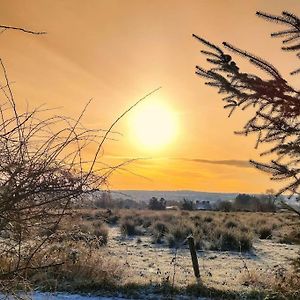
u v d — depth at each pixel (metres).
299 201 5.41
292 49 4.69
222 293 9.52
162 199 55.00
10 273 3.45
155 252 19.11
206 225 27.86
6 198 3.23
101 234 21.22
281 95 4.41
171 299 9.33
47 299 6.38
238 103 4.70
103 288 9.40
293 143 4.78
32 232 3.55
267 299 6.47
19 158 3.36
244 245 21.00
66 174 3.39
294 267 6.30
